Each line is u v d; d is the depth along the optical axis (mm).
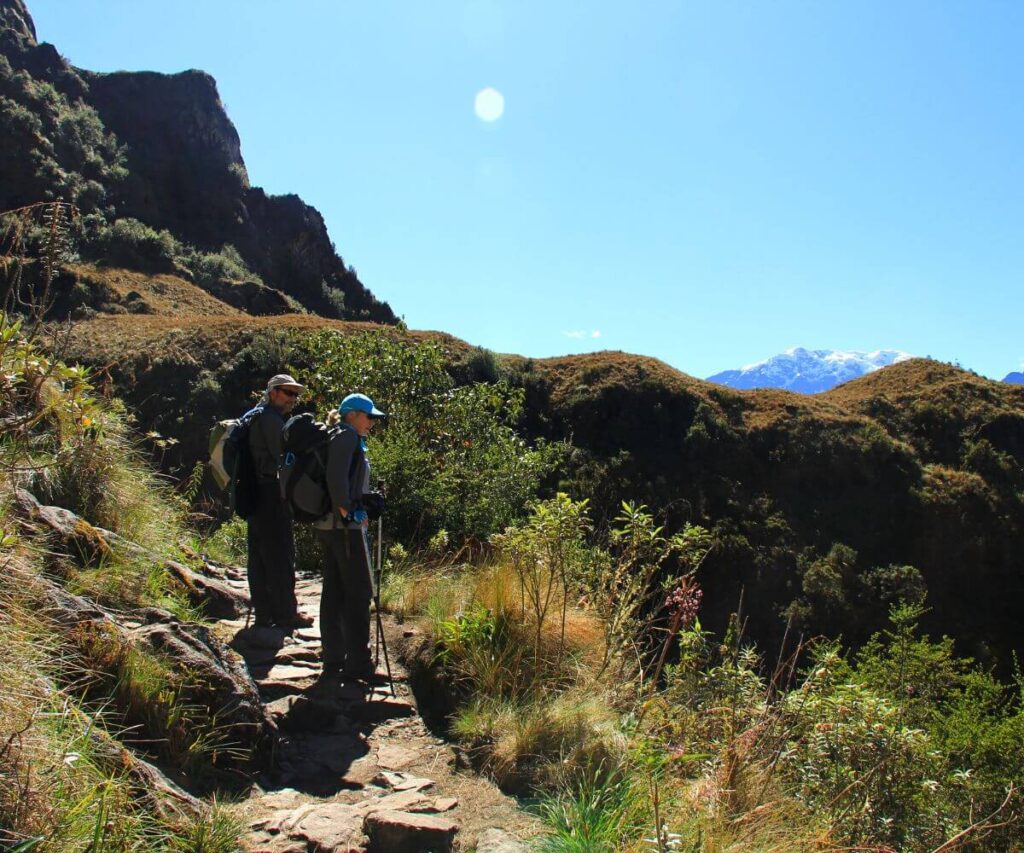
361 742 4094
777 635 27484
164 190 102438
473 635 4840
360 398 4750
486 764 3846
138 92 108312
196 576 5836
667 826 3012
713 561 29219
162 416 28625
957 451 41312
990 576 34406
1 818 2201
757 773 3662
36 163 75062
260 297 78562
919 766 4184
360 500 4730
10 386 3988
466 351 41062
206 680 3621
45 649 2998
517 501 11203
